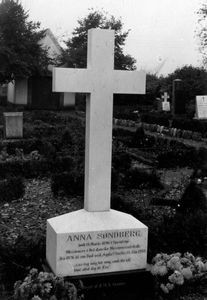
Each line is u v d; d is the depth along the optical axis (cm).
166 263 557
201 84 3375
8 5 3456
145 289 562
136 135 1745
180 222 711
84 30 3919
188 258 580
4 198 999
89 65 564
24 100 3775
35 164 1216
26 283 504
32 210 941
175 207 922
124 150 1560
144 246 563
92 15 3925
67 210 945
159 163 1389
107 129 570
